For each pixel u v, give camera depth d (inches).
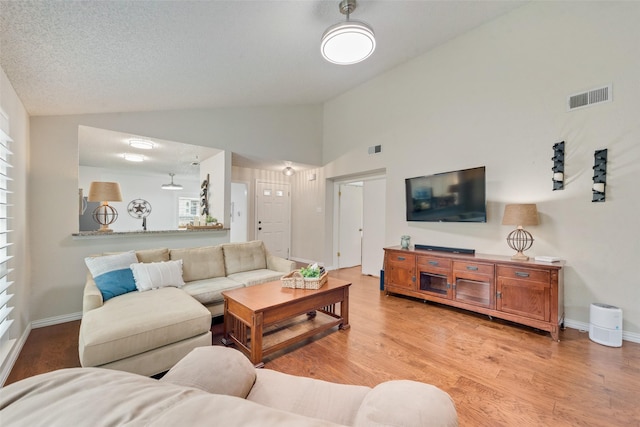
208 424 18.0
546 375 77.7
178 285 109.0
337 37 88.4
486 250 135.9
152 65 97.2
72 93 99.3
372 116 189.0
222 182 168.6
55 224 112.2
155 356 71.7
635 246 98.4
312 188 239.5
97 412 18.8
